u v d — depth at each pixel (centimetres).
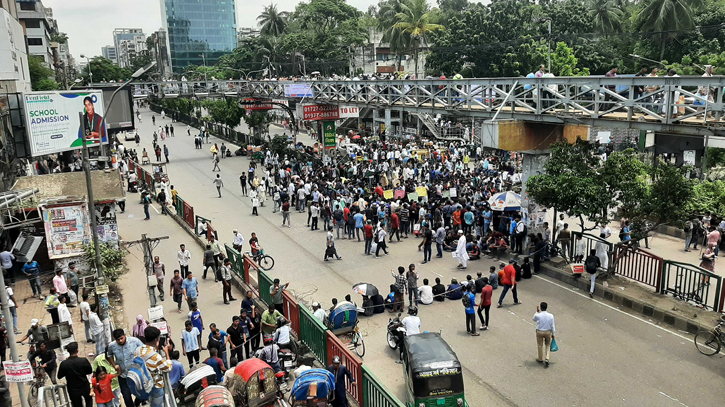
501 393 1296
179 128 7662
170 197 3528
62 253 2089
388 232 2784
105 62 11275
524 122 2173
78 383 1041
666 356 1448
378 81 2981
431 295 1888
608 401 1248
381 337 1642
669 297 1759
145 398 1028
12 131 2812
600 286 1877
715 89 1859
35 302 1873
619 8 6366
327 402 1136
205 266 2191
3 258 1894
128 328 1678
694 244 2339
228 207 3359
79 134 3400
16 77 3278
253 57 9181
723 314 1589
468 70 5291
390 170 3734
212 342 1348
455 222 2580
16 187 2416
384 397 1080
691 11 4516
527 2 6700
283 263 2352
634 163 1850
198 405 1016
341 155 4425
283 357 1374
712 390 1277
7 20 3117
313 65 7962
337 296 1967
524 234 2273
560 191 1922
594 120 1858
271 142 4762
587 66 5231
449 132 5325
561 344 1538
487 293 1614
